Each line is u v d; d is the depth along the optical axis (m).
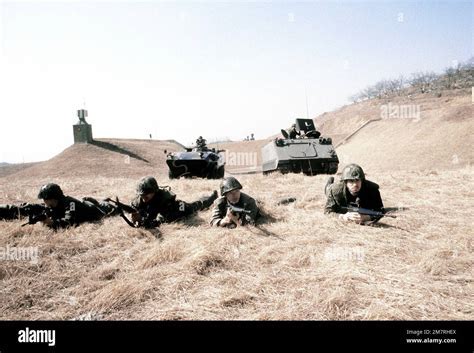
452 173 10.80
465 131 28.27
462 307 2.79
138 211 5.45
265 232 4.94
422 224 5.02
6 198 10.45
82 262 4.16
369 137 40.47
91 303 3.13
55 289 3.53
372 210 5.09
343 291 3.01
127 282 3.38
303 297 3.06
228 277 3.54
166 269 3.72
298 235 4.73
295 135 16.17
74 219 5.59
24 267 3.89
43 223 5.33
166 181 11.83
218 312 2.93
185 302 3.12
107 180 16.31
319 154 13.83
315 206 6.49
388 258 3.82
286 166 13.47
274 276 3.50
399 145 32.59
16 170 61.00
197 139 17.70
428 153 27.80
